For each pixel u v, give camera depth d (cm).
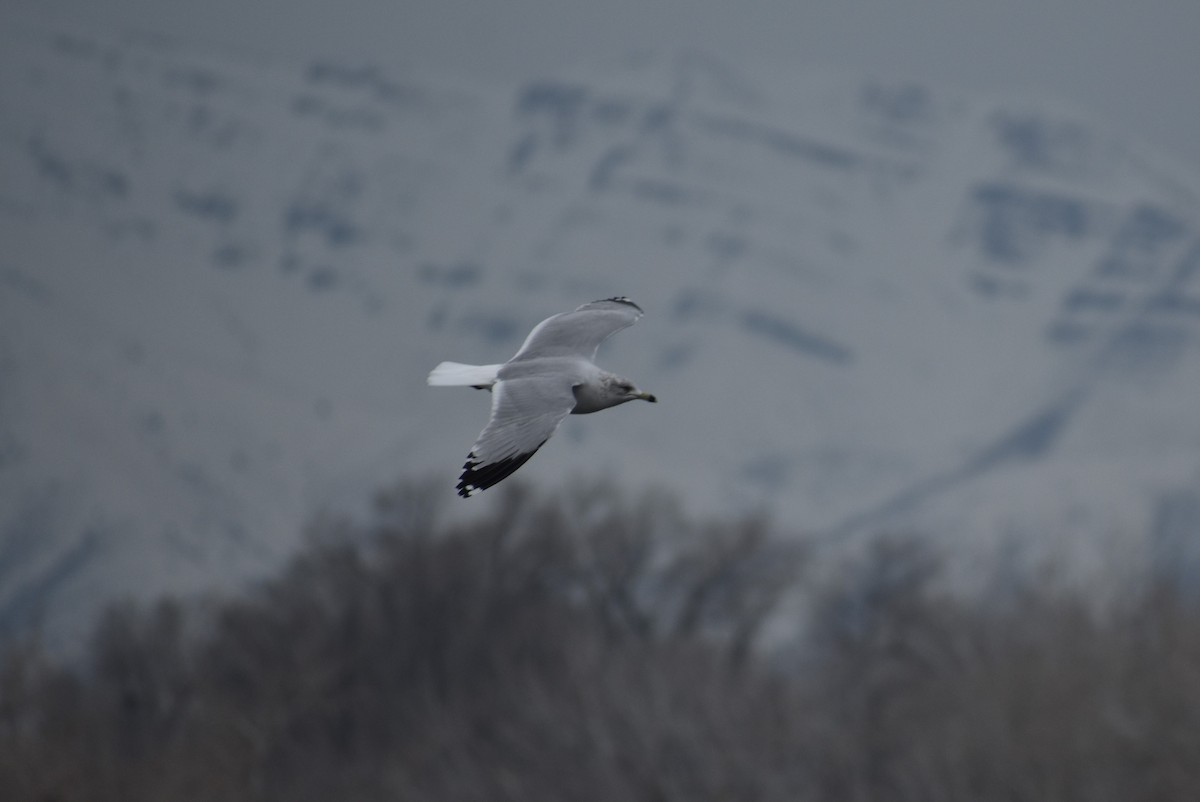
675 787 2553
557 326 1101
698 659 3366
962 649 2941
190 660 3762
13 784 2677
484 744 3142
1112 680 2291
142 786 2883
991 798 2266
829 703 2944
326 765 3478
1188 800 2059
